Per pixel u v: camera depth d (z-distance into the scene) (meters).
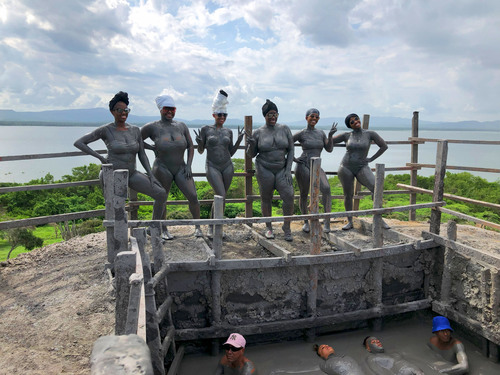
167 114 6.14
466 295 5.77
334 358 5.23
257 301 5.57
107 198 4.95
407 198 14.96
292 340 5.87
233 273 5.45
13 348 3.61
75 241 6.86
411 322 6.54
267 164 6.63
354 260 5.77
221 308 5.47
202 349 5.63
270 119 6.57
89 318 4.16
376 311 5.96
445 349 5.58
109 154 5.62
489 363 5.48
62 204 15.06
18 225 5.97
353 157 7.16
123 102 5.51
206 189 12.98
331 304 5.88
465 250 5.71
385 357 5.34
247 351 5.61
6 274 5.48
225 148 6.61
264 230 7.46
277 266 5.42
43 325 4.04
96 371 1.68
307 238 7.00
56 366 3.31
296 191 12.76
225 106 6.47
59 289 4.90
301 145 7.18
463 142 6.66
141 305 3.02
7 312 4.37
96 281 5.06
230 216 12.13
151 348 4.22
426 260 6.35
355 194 8.66
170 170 6.35
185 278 5.33
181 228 7.53
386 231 6.86
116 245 4.50
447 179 16.39
